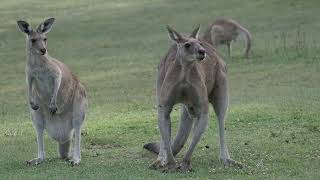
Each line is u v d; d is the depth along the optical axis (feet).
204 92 36.35
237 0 128.26
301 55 83.82
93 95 69.62
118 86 73.97
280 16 112.37
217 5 125.80
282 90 65.82
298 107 56.03
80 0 142.61
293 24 106.11
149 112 58.13
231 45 94.48
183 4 129.08
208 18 115.85
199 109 36.60
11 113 61.98
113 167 38.11
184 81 36.06
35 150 44.39
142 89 71.77
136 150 43.27
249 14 116.06
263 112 54.39
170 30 36.86
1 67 88.84
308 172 36.01
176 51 37.24
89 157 41.55
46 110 40.40
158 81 38.06
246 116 53.11
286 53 85.97
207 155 41.16
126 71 82.33
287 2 122.52
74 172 36.94
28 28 40.88
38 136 40.47
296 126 48.96
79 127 40.47
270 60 82.74
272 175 35.40
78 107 40.47
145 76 78.89
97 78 79.05
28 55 40.55
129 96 67.97
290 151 41.37
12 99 69.72
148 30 109.09
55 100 39.88
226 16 115.96
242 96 63.77
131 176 35.27
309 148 41.98
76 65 87.56
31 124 55.21
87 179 34.99
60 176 35.88
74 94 40.60
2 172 37.58
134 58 90.02
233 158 40.01
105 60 89.76
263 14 115.14
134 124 52.44
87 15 124.57
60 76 40.22
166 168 36.63
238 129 48.85
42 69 39.99
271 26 106.01
